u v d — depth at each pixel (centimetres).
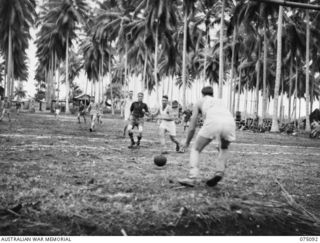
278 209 449
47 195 459
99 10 5444
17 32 4694
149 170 679
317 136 2400
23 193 463
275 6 3028
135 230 359
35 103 6425
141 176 611
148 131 1975
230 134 519
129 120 1087
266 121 3694
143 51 5156
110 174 619
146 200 452
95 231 355
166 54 4484
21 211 394
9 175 570
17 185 505
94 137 1418
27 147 955
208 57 5941
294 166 860
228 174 682
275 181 632
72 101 6769
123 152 961
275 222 410
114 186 525
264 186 585
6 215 382
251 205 454
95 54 6094
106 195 472
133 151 996
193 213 406
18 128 1709
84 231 354
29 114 4172
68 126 2130
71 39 5362
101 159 803
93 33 5684
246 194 514
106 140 1303
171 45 4372
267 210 440
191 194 483
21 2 4297
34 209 403
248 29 3556
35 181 537
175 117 1012
